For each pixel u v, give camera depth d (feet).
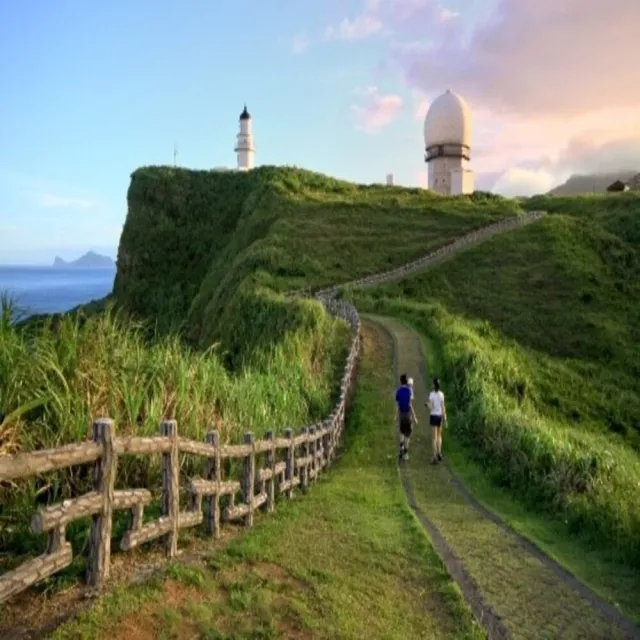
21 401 22.12
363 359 82.74
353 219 204.44
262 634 17.01
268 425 38.42
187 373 31.35
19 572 14.07
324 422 45.88
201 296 213.25
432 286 149.69
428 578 23.57
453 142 290.15
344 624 18.63
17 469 13.80
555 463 40.75
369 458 49.34
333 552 24.31
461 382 69.82
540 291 146.92
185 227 274.77
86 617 15.20
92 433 16.75
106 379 25.14
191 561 20.08
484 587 23.77
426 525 31.40
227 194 277.85
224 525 25.34
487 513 35.35
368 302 128.67
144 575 18.19
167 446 19.69
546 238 170.19
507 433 48.11
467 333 97.40
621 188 284.82
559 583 24.93
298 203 219.61
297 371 60.23
